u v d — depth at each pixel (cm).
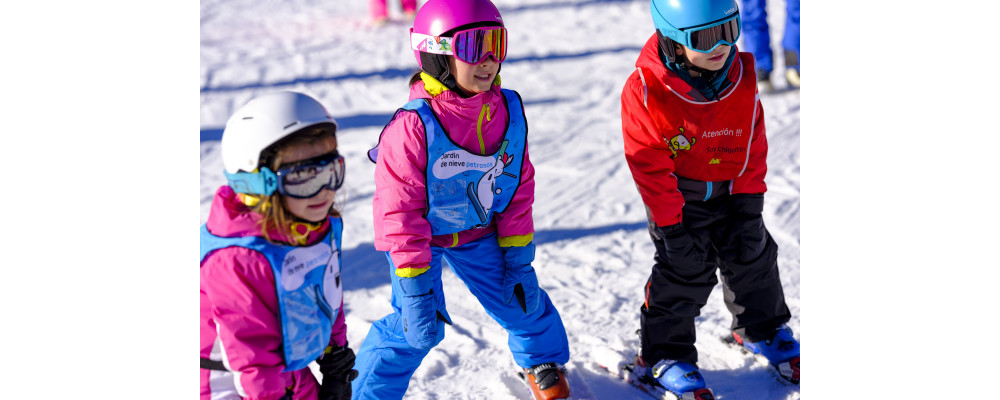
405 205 260
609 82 872
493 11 259
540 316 301
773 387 312
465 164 265
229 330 205
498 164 272
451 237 280
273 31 1300
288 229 207
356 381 291
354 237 509
